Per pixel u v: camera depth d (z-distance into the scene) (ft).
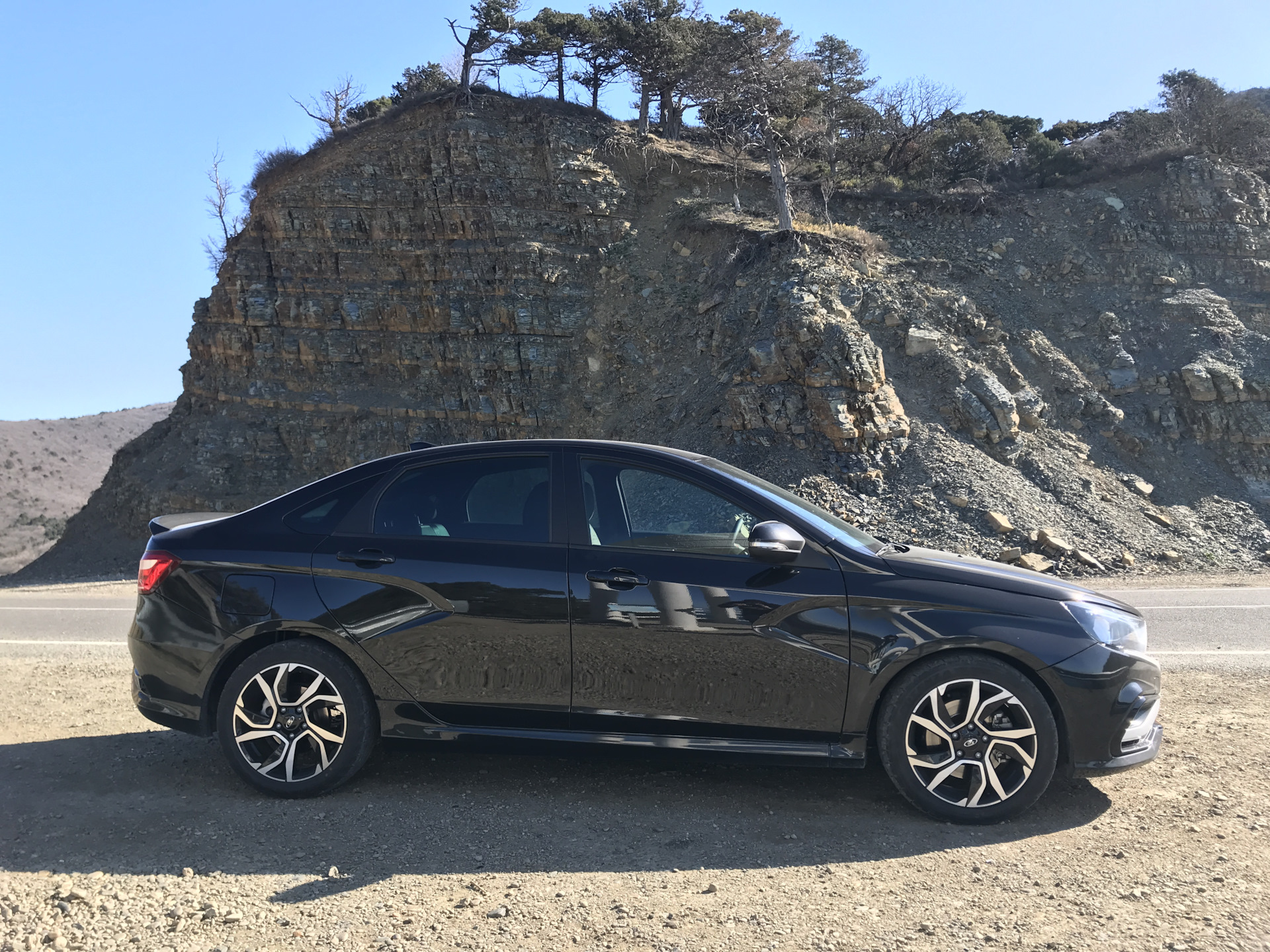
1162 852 11.55
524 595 13.78
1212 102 106.01
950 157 121.19
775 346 69.36
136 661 14.78
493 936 9.54
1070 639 13.00
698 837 12.41
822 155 117.29
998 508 59.41
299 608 14.10
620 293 94.68
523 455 14.84
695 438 71.87
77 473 303.48
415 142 100.78
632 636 13.56
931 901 10.32
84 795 13.93
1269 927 9.49
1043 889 10.58
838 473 63.87
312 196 101.50
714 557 13.80
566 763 15.64
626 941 9.41
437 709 13.99
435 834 12.50
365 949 9.29
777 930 9.63
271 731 13.94
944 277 83.71
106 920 9.93
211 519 15.90
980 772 12.84
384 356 98.12
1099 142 113.70
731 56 124.47
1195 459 71.82
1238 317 82.74
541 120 102.58
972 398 67.97
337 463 96.43
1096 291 85.46
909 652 13.07
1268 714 18.06
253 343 101.60
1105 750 12.96
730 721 13.50
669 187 103.19
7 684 22.98
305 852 11.85
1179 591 42.96
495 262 97.04
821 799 13.93
